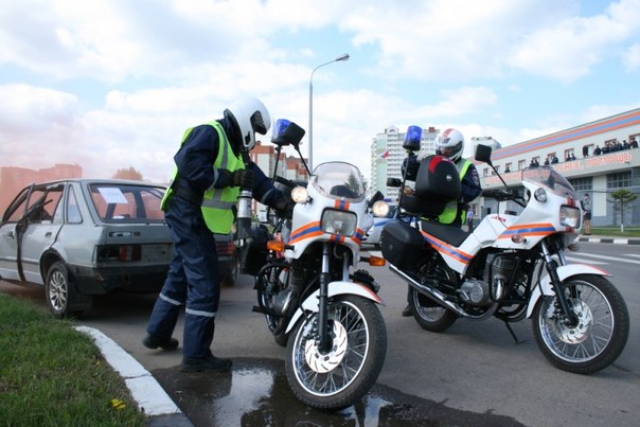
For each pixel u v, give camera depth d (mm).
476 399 3426
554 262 4039
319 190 3555
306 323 3402
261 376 3744
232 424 2961
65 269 5262
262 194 4125
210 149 3701
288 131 4129
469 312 4449
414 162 5387
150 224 5426
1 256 6652
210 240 3863
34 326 4344
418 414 3170
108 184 5906
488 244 4293
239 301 6508
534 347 4668
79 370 3367
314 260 3717
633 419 3150
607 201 36500
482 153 4652
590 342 4328
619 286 7945
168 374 3752
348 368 3420
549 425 3057
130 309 6031
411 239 4711
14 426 2514
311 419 3051
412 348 4621
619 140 37750
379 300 3195
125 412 2766
